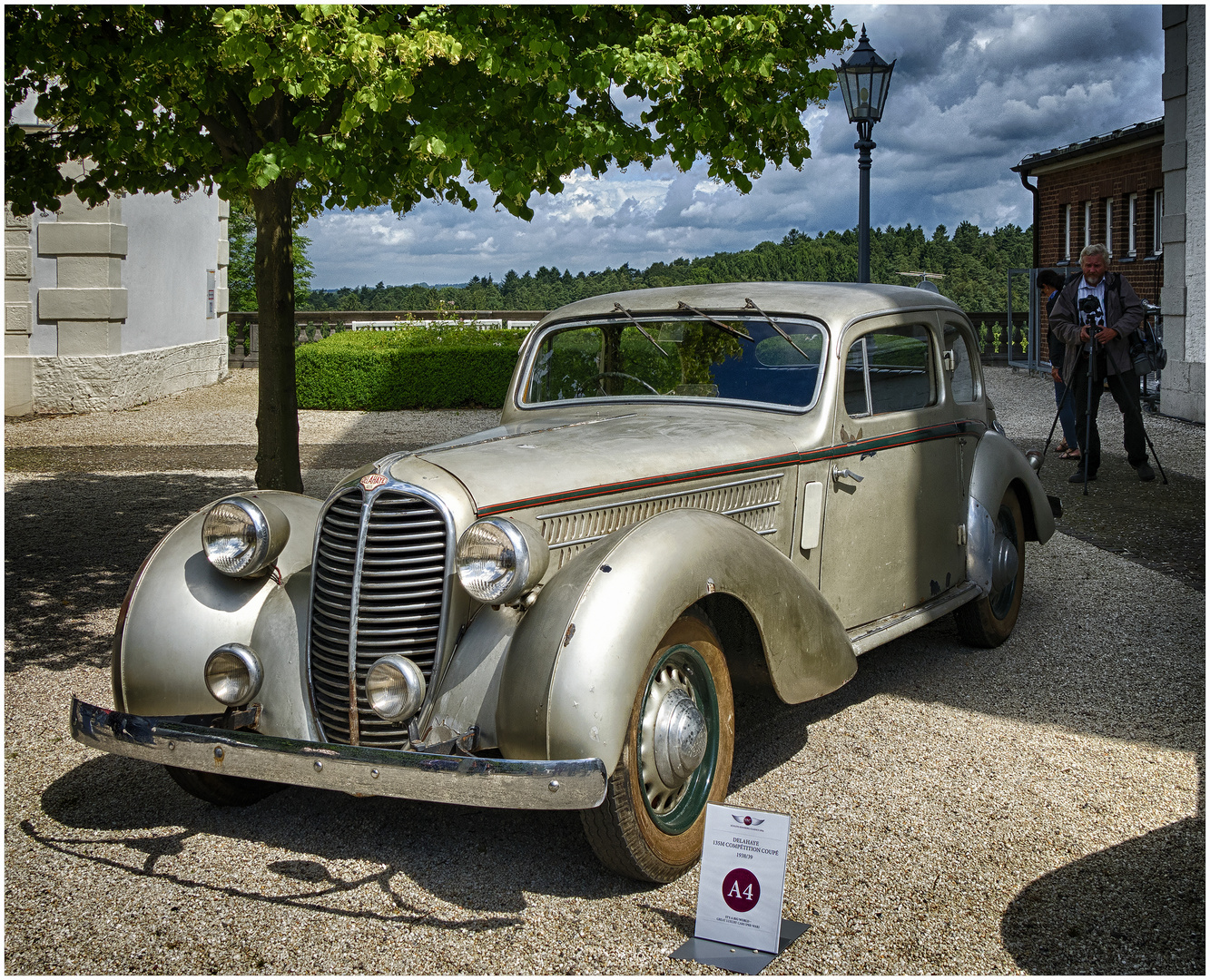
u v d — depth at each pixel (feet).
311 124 17.07
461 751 9.65
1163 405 43.75
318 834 11.32
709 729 10.73
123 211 51.62
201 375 64.75
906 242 244.01
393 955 8.97
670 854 10.04
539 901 9.86
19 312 49.73
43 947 9.04
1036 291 65.36
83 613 19.52
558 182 20.80
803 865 10.39
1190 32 39.86
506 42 16.81
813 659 11.48
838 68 32.65
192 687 10.97
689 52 18.38
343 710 10.41
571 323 15.64
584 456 11.40
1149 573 21.50
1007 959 8.77
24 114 44.04
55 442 42.47
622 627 9.37
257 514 11.13
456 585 10.07
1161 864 10.30
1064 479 31.17
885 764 12.80
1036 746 13.30
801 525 13.26
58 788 12.50
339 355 54.60
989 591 16.38
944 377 16.15
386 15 16.06
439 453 11.11
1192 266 41.01
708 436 12.53
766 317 14.19
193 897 9.95
